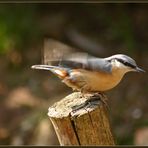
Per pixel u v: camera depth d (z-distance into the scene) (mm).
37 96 14938
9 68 16188
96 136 7199
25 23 16578
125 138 13195
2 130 13953
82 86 7613
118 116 14016
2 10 16781
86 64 7465
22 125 13945
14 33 16484
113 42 16391
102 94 7754
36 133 13469
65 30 16734
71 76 7570
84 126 7164
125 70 7691
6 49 16406
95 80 7496
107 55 15898
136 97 14523
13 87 15469
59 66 7578
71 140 7254
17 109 14586
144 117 13828
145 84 14930
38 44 16453
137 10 17219
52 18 17016
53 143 13062
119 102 14445
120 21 16906
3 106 14734
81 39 16453
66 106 7496
